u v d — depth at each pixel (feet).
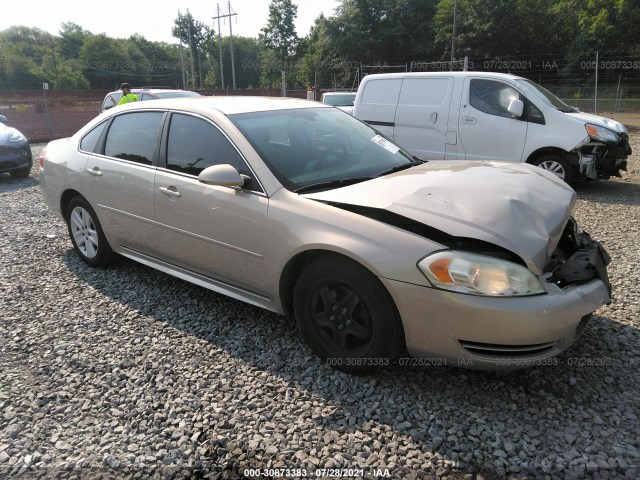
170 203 11.93
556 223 9.11
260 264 10.34
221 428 8.22
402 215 8.67
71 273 15.12
